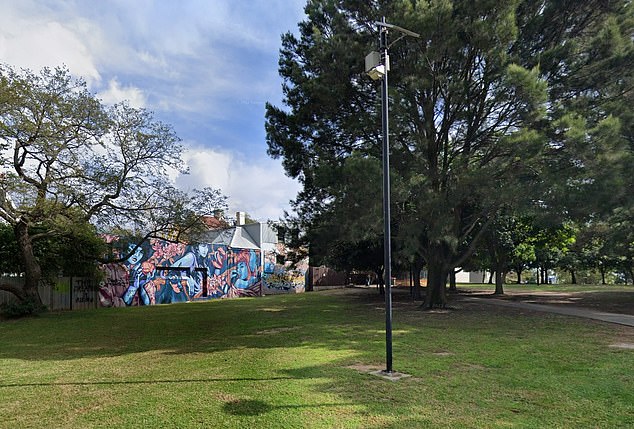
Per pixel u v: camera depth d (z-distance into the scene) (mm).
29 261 19969
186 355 9531
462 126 17094
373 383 6797
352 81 16172
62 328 15195
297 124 18984
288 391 6391
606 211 12859
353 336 11727
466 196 14242
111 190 19578
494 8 13578
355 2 15617
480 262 33812
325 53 15516
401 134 14570
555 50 14062
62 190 18219
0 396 6523
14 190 17688
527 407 5594
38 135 17328
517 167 13922
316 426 5020
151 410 5688
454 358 8617
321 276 46031
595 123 13047
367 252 25109
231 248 36969
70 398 6344
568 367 7707
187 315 19266
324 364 8211
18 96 16406
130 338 12500
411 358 8656
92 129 18578
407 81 14352
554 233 25031
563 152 13188
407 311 18188
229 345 10742
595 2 14648
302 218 23625
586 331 12016
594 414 5312
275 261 41625
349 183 12750
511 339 10836
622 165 11859
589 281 58469
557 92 14633
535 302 21859
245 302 27641
